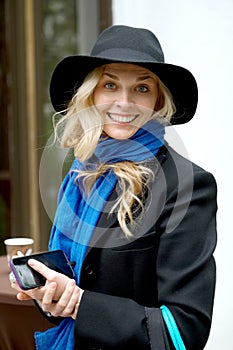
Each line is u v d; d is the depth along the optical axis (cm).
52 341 140
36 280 122
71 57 130
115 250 127
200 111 292
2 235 388
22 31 381
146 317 120
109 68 129
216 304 290
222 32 287
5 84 385
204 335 121
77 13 364
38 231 383
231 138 286
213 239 124
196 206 124
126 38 131
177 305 119
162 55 135
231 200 287
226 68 286
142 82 129
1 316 170
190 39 295
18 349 172
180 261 121
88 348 129
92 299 123
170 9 299
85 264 130
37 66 381
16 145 387
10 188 390
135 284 127
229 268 288
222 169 288
